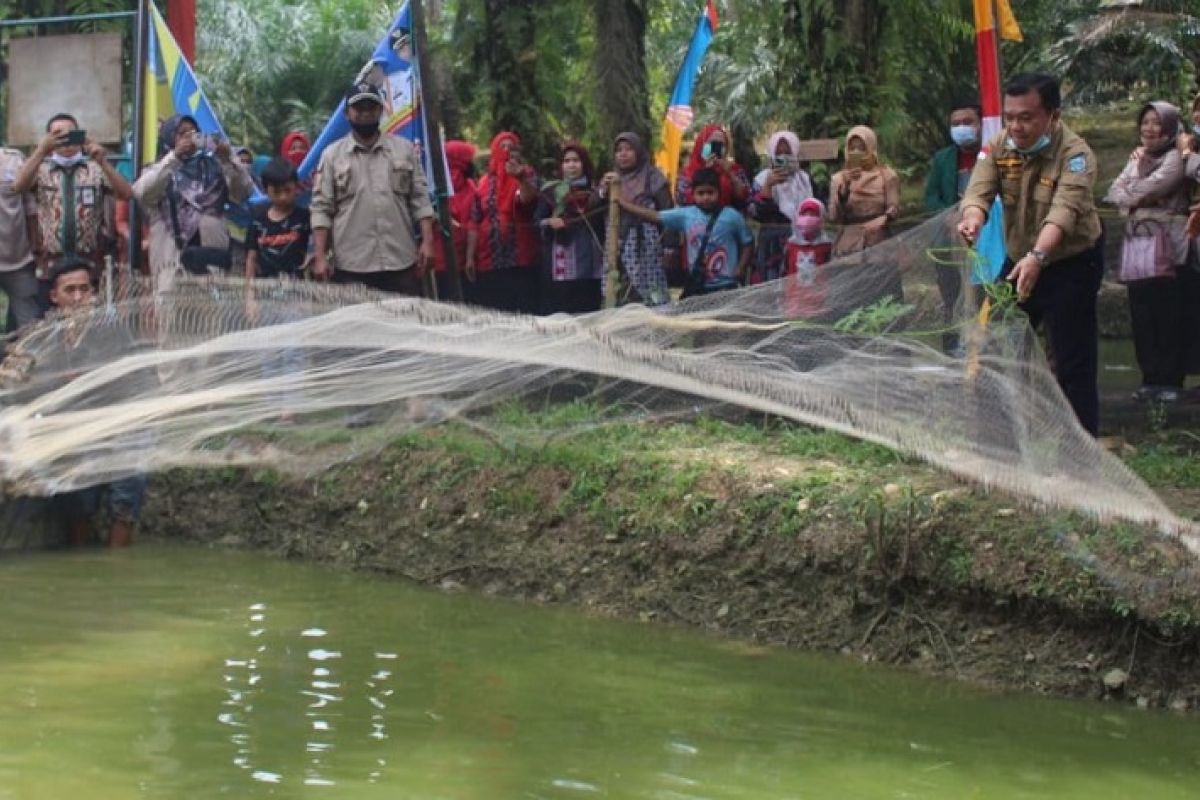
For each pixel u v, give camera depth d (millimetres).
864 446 7316
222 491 8750
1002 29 8625
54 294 8281
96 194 9398
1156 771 5043
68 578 7723
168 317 8117
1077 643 5914
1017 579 6012
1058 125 6742
